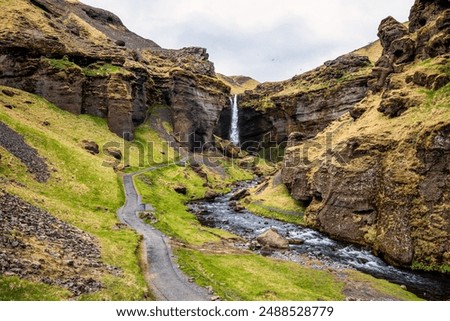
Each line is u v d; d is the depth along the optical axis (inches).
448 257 1681.8
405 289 1509.6
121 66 5369.1
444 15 2618.1
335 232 2341.3
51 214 1513.3
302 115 6742.1
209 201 3732.8
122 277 1101.1
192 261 1496.1
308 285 1449.3
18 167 2145.7
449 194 1750.7
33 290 796.0
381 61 3447.3
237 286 1277.1
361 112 3053.6
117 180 3061.0
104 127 4628.4
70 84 4522.6
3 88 3973.9
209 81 7091.5
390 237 1911.9
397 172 2020.2
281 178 3654.0
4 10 4726.9
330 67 6889.8
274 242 2082.9
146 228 1959.9
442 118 1899.6
